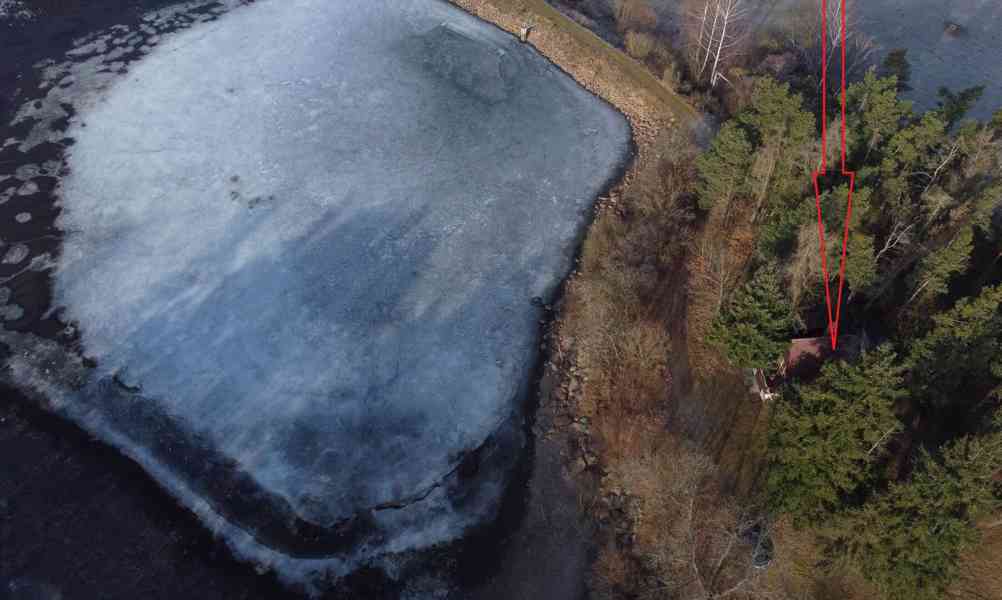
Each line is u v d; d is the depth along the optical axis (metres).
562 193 55.41
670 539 35.53
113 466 38.41
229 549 35.91
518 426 41.72
